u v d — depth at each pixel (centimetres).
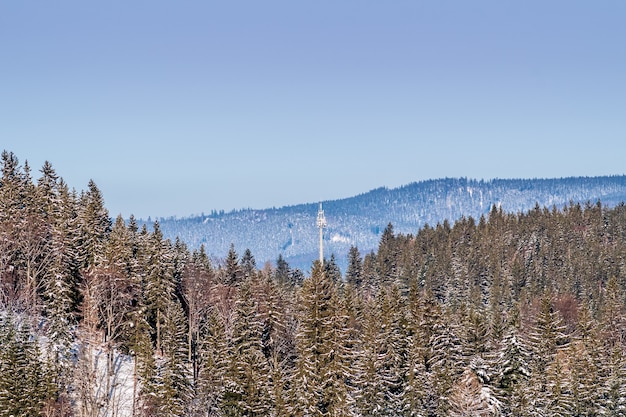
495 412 7531
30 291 9156
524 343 8512
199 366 8819
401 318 8306
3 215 9481
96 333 8850
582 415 7894
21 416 6581
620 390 8062
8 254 9281
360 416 7256
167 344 8150
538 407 7756
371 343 7669
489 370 7944
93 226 9925
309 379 7169
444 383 7669
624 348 10025
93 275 8656
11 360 6769
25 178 10662
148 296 9150
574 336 9481
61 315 7838
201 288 10481
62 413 6888
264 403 7506
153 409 7194
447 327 8106
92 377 7650
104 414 7531
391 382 7506
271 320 8944
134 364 8644
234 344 8062
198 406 7381
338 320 7256
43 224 9594
